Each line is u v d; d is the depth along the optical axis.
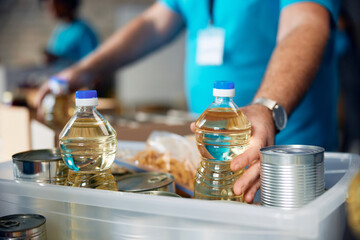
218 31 1.83
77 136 0.81
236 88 1.84
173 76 7.69
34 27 7.24
